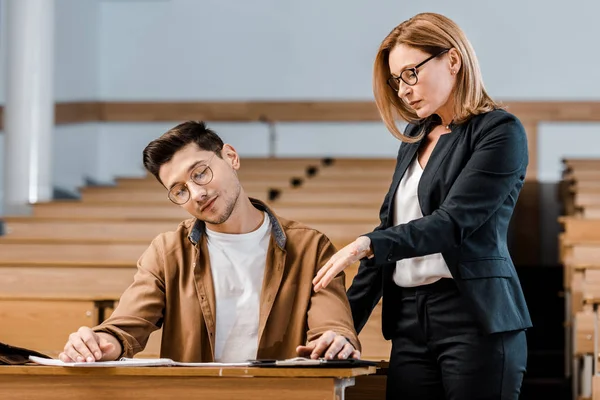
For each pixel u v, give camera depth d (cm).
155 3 836
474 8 806
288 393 189
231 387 190
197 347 222
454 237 214
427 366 227
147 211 545
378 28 817
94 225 491
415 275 225
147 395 193
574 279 399
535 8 801
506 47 801
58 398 195
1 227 662
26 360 207
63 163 769
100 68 834
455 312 221
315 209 509
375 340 308
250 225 228
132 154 832
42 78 675
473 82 226
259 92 826
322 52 821
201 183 217
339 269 206
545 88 796
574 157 785
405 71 224
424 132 236
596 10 797
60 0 762
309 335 215
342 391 191
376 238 209
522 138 223
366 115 814
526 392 451
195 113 826
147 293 224
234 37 830
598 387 264
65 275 370
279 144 823
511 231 720
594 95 793
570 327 447
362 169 663
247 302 223
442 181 224
